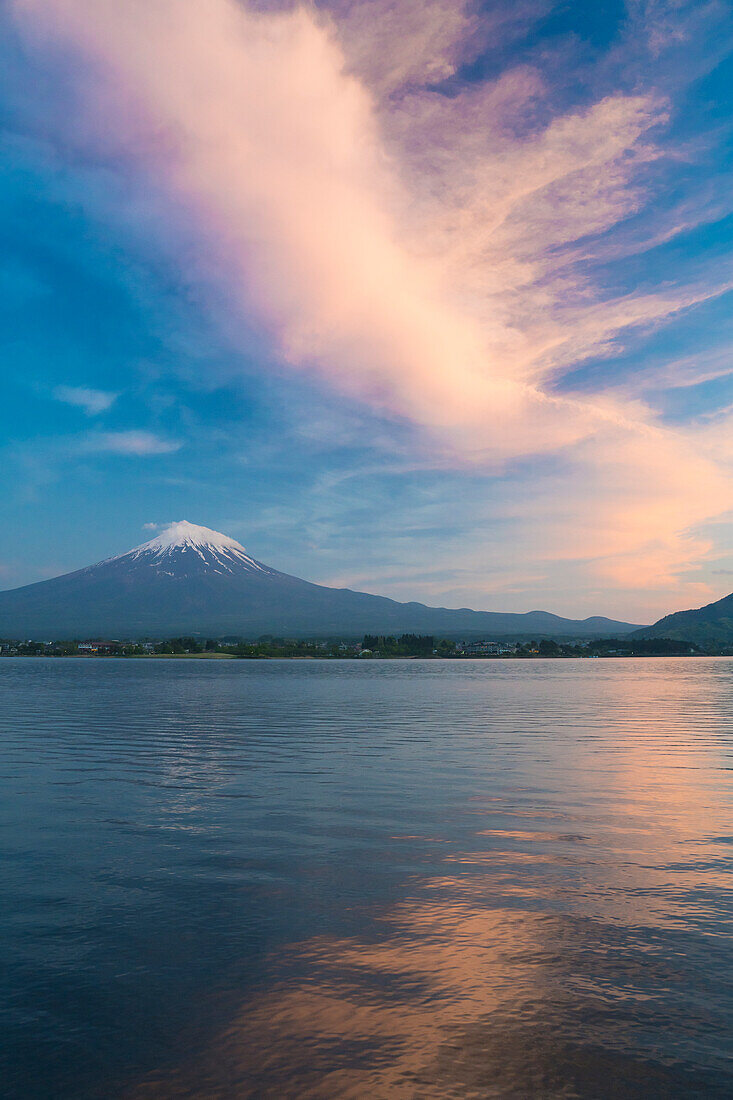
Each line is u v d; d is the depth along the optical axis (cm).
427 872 1340
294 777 2456
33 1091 678
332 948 993
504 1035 771
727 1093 670
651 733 3969
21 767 2691
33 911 1142
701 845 1532
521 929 1057
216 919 1105
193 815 1853
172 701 6775
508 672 18262
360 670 19312
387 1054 738
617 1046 749
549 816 1825
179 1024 796
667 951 978
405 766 2708
